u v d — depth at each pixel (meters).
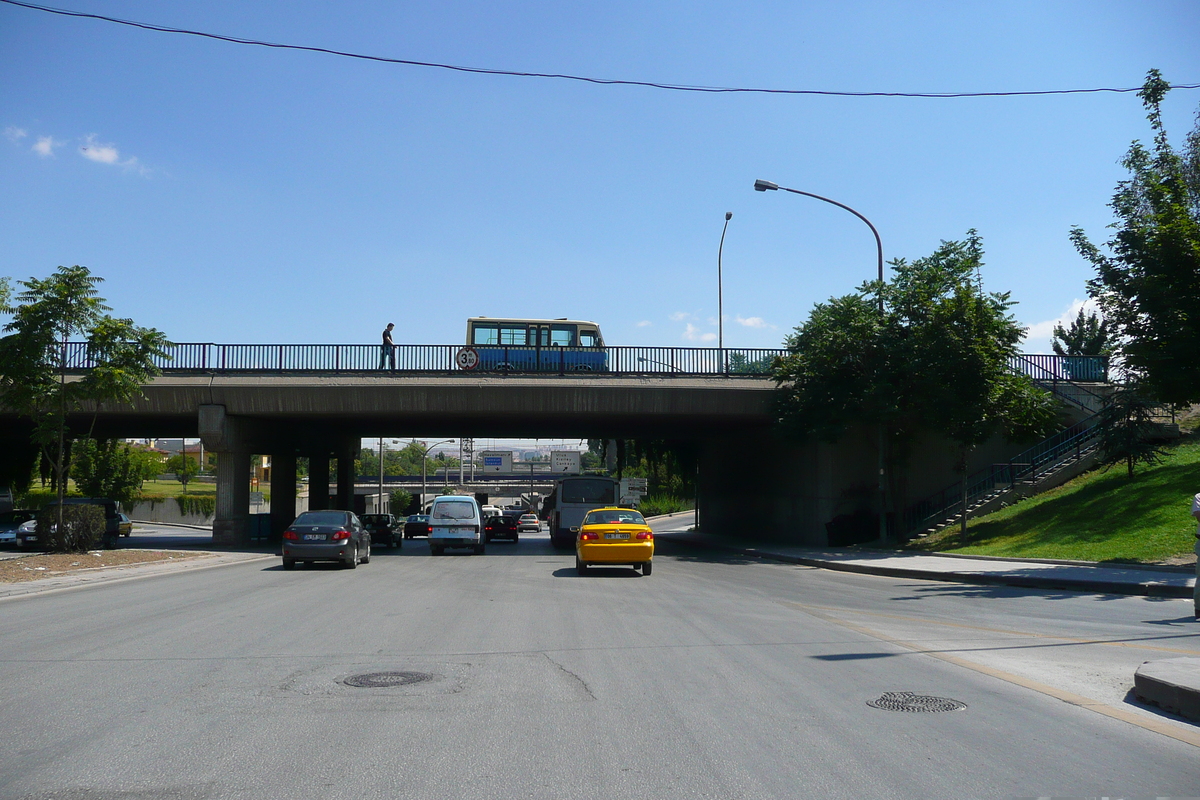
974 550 24.75
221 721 6.62
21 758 5.69
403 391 31.75
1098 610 13.62
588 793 5.07
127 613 13.18
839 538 32.00
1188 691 6.70
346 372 31.98
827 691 7.69
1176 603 14.47
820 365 29.20
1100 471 29.03
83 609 13.73
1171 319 18.81
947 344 25.77
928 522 31.55
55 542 24.59
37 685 7.89
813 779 5.32
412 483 103.88
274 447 37.06
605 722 6.62
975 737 6.21
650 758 5.73
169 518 73.06
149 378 25.41
